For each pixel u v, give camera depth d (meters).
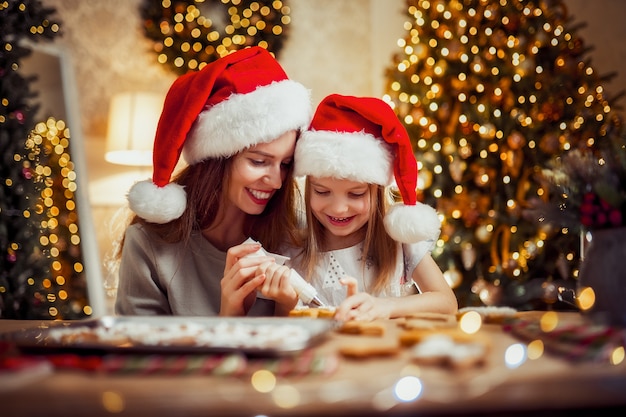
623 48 3.72
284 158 1.38
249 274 1.21
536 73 3.16
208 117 1.35
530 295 2.66
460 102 3.08
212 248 1.44
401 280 1.49
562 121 3.13
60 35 2.96
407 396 0.55
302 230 1.51
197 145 1.38
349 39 3.57
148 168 3.23
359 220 1.37
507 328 0.89
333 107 1.38
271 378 0.58
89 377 0.61
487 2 3.17
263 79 1.38
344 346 0.71
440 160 3.02
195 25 3.29
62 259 2.92
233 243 1.48
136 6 3.32
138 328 0.82
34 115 2.79
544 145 3.01
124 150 2.94
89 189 3.19
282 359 0.67
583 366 0.63
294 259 1.48
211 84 1.34
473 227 3.04
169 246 1.43
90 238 3.03
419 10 3.27
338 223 1.37
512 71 3.10
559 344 0.72
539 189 2.97
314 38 3.53
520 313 1.12
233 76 1.37
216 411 0.54
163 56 3.30
